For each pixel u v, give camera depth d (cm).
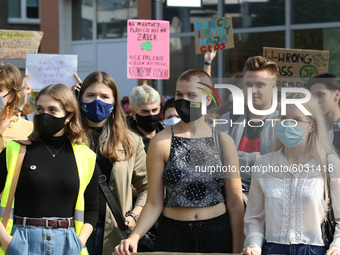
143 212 435
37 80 620
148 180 442
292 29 1159
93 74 502
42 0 1531
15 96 507
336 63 1119
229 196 438
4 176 419
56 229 416
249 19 1205
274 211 416
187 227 426
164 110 695
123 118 512
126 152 499
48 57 621
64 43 1516
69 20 1510
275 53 583
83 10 1491
